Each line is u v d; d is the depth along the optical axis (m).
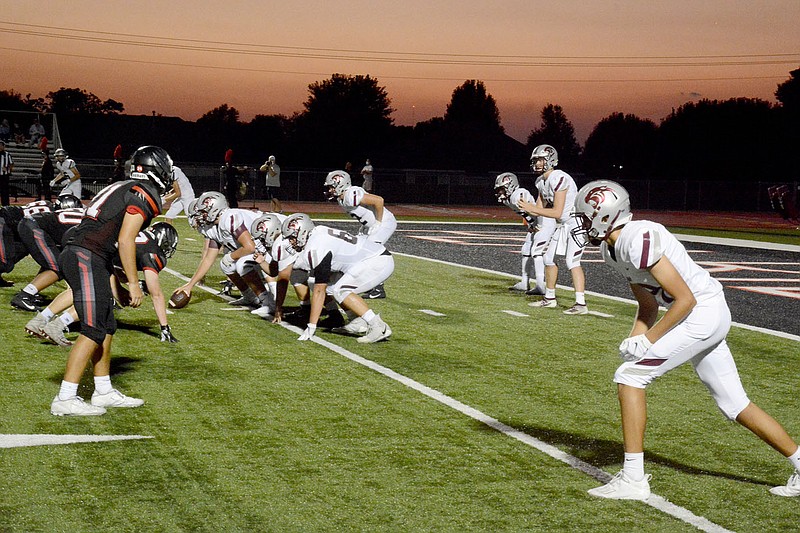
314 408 5.46
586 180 51.41
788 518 3.93
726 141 58.25
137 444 4.69
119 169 24.41
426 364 6.76
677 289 3.91
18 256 8.84
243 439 4.82
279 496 4.03
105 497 3.96
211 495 4.02
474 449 4.77
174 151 60.12
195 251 14.04
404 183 41.09
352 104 75.56
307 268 7.41
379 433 5.00
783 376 6.75
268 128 71.75
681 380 6.41
